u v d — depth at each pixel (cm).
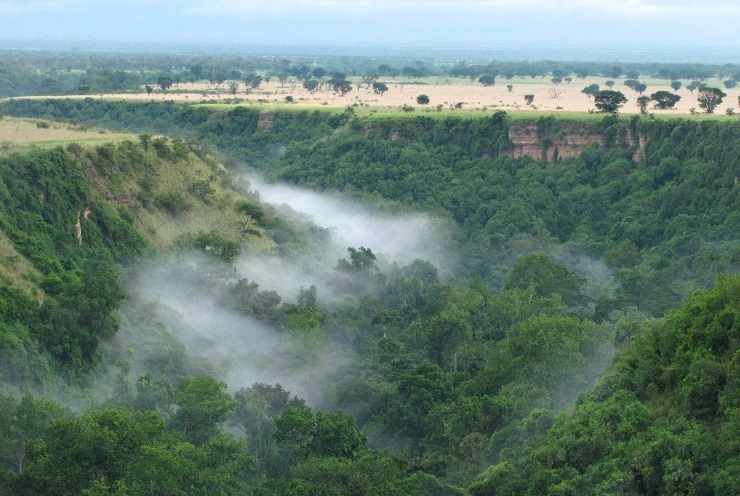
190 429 5666
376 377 7981
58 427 4844
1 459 4922
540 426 5962
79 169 9012
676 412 5100
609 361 6762
